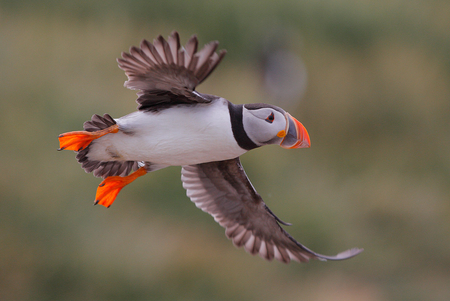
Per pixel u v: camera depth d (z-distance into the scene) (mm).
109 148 5648
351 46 23625
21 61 14523
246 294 12961
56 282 12062
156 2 18562
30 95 13766
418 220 19109
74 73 14930
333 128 21953
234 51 20078
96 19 17469
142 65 5086
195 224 13688
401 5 25188
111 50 16344
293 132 5699
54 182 12688
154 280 12469
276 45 20578
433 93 23984
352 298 14961
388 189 20328
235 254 13531
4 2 16266
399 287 16109
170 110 5535
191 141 5512
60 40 15859
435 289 16172
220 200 7137
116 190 6207
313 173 18781
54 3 16953
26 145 12836
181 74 5051
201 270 12930
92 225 12703
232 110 5605
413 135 22969
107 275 12250
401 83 23562
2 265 11789
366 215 18938
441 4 26031
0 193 12188
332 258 6727
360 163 21375
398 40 24828
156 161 5758
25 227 12164
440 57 25000
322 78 22172
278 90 20266
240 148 5668
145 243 12844
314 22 22672
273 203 15234
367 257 16609
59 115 13508
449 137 23031
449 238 17953
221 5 19984
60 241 12320
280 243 7160
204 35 19781
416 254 17797
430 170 22016
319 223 15367
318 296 14227
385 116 22844
